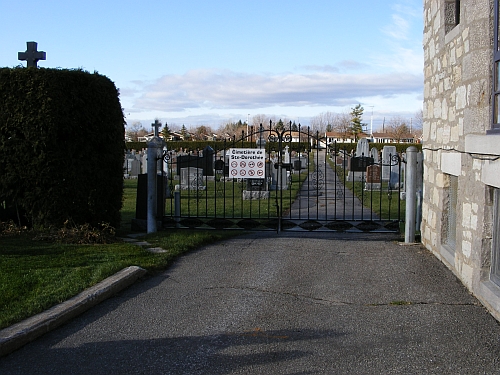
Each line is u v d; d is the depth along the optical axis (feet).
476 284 18.43
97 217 28.76
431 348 14.10
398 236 31.37
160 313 16.99
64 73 26.55
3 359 13.32
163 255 24.43
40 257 22.50
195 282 20.77
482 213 17.88
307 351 13.92
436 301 18.30
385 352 13.85
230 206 47.73
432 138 26.76
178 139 219.82
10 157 26.66
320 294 19.27
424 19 29.45
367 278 21.52
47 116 26.00
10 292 17.34
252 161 31.73
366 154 79.92
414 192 29.17
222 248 27.48
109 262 22.02
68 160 27.17
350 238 30.76
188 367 12.90
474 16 18.61
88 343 14.42
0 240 25.73
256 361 13.25
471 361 13.24
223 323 16.10
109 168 29.45
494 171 16.35
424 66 29.35
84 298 17.28
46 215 27.07
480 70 18.10
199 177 61.21
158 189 33.01
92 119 27.68
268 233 32.53
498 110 16.97
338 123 275.18
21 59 28.60
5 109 26.35
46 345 14.25
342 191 61.41
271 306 17.81
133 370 12.73
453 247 23.47
